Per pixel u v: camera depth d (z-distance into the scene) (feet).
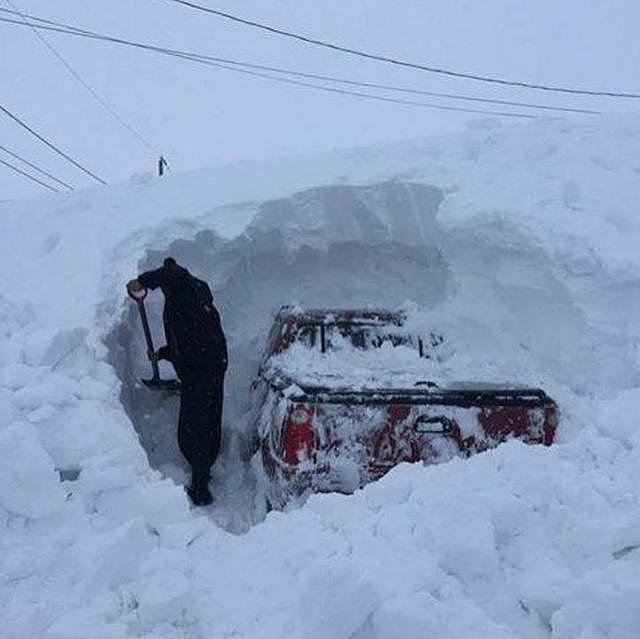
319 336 20.75
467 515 11.80
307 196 25.11
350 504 13.46
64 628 10.51
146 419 23.34
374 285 26.55
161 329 24.06
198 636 11.00
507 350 22.30
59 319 20.83
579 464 14.20
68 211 26.81
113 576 11.69
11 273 23.50
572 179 24.53
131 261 23.24
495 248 23.04
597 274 21.16
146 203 26.25
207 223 24.58
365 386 17.51
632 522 11.85
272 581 11.78
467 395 17.34
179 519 13.51
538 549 11.94
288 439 16.74
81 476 14.02
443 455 16.98
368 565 11.09
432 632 10.02
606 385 19.60
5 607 11.34
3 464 13.02
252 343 25.72
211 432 20.31
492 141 27.71
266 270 26.40
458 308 23.36
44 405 15.39
